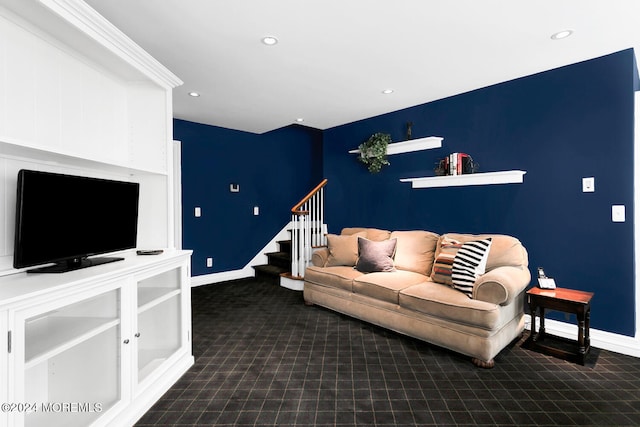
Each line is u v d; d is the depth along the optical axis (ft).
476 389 6.84
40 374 5.60
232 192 16.88
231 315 11.44
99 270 5.53
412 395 6.64
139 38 7.72
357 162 15.10
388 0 6.32
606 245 8.74
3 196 5.30
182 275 7.70
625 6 6.50
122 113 7.71
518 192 10.27
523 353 8.46
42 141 5.75
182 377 7.33
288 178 19.45
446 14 6.79
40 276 5.10
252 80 10.27
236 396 6.61
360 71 9.65
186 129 15.10
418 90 11.23
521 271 8.69
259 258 18.07
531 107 9.96
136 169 6.89
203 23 7.10
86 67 6.65
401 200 13.42
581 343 7.86
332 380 7.21
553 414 6.03
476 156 11.20
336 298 11.23
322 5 6.48
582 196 9.09
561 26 7.23
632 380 7.17
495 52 8.49
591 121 8.91
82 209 5.99
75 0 5.04
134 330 5.98
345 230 13.78
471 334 7.86
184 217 15.11
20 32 5.32
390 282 9.82
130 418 5.72
